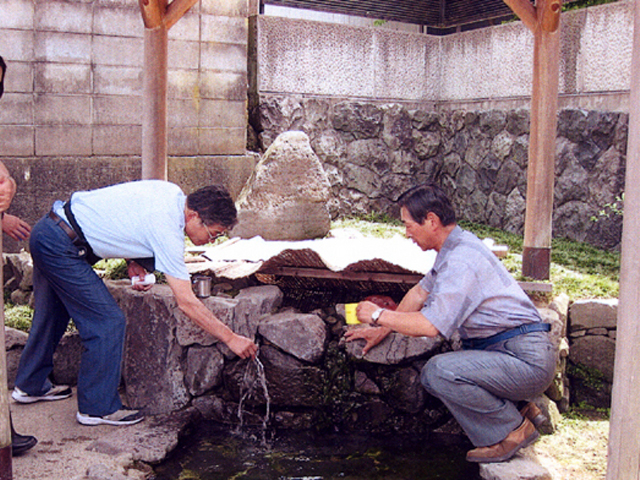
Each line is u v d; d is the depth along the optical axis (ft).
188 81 19.80
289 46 22.15
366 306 10.16
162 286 12.71
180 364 12.19
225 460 10.46
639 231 6.41
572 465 10.23
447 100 25.27
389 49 24.21
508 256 16.31
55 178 17.93
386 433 11.77
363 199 23.90
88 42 17.98
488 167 22.99
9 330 13.15
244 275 12.41
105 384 10.98
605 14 18.92
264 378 11.96
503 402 9.89
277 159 17.75
